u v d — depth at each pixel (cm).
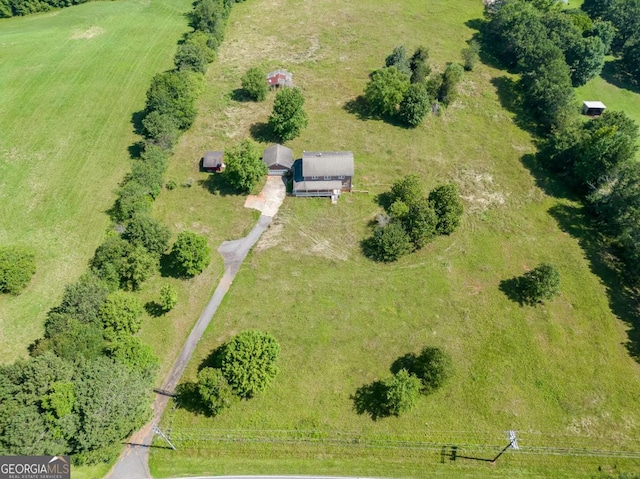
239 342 5097
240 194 7494
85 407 4359
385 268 6556
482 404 5216
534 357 5647
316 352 5606
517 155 8544
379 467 4791
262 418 5053
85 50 10538
